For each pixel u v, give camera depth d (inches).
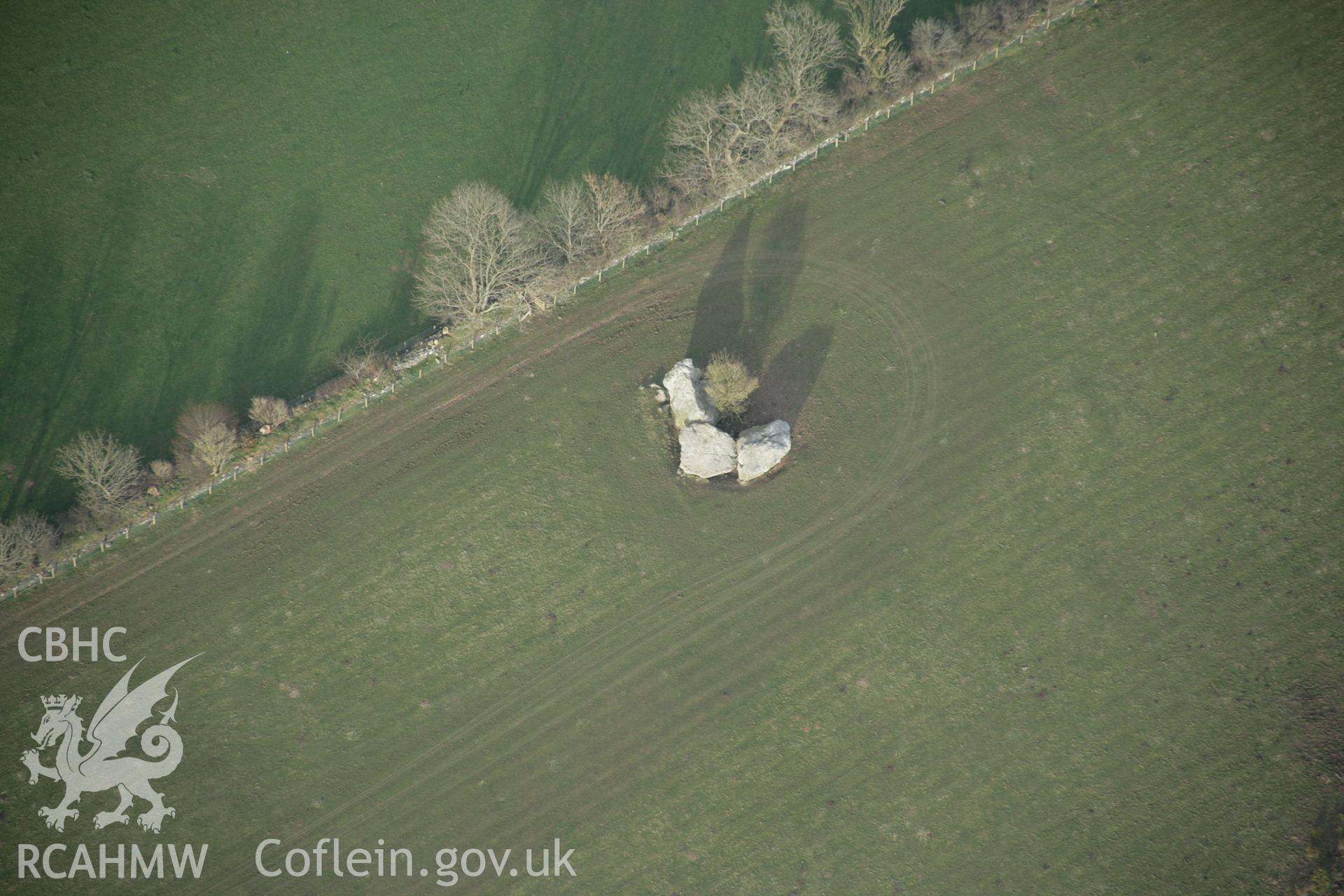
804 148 3065.9
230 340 2945.4
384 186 3068.4
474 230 2755.9
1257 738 2691.9
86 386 2891.2
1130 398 2913.4
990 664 2775.6
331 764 2743.6
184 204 3029.0
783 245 3029.0
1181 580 2797.7
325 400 2898.6
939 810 2704.2
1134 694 2741.1
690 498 2878.9
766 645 2805.1
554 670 2802.7
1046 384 2930.6
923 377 2945.4
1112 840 2659.9
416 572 2844.5
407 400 2942.9
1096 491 2864.2
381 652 2805.1
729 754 2753.4
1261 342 2915.8
